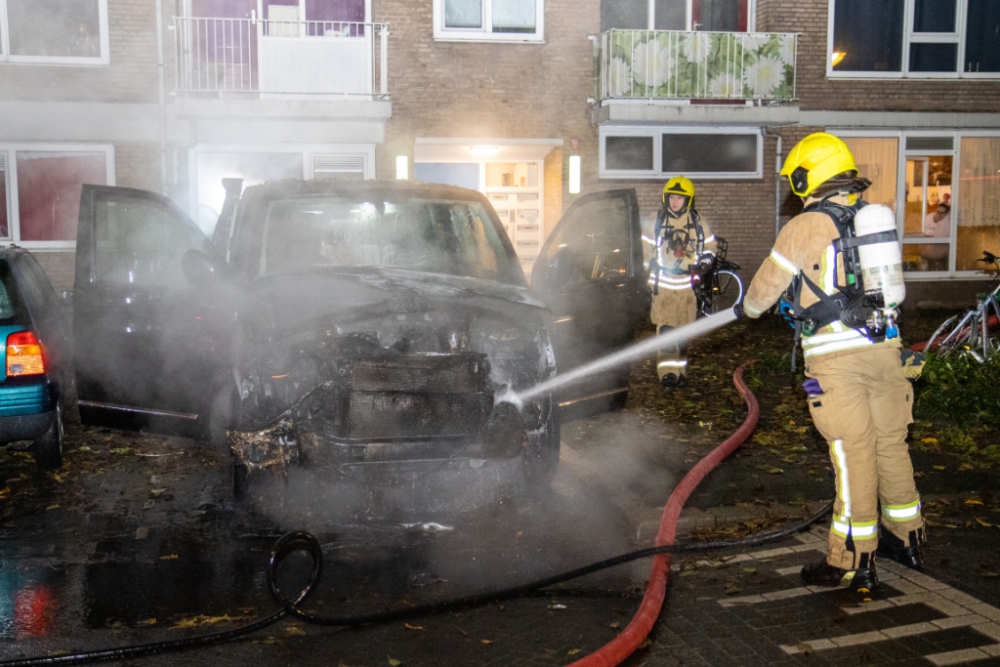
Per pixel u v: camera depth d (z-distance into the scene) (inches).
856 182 153.9
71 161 510.3
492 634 143.9
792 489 215.3
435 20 541.3
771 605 151.6
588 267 246.2
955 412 279.3
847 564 153.5
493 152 577.0
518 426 182.9
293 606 144.6
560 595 158.6
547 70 556.4
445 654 137.3
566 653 137.3
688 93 556.4
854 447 150.9
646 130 575.8
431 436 176.2
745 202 592.4
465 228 233.1
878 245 146.6
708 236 336.2
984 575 160.4
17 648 138.1
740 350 447.5
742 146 590.2
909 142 615.2
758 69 563.2
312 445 175.2
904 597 152.2
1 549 182.5
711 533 187.8
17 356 215.8
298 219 225.3
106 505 209.6
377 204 230.4
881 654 133.1
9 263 227.0
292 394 179.5
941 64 609.0
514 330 191.6
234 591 161.5
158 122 511.5
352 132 532.1
